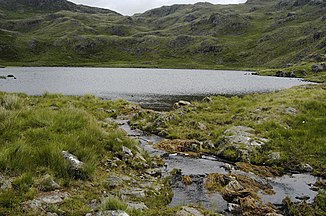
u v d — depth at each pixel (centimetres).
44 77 10575
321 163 1630
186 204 1130
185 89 7281
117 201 949
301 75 13925
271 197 1249
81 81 9181
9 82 8012
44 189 1027
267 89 7488
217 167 1585
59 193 1029
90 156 1327
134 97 5578
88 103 3198
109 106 3250
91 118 1878
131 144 1672
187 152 1833
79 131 1554
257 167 1595
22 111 1717
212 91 6875
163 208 1051
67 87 7119
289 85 8862
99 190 1116
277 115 2403
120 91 6594
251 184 1365
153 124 2416
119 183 1216
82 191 1084
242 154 1723
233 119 2523
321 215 1090
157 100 5166
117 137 1684
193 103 3331
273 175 1515
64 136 1409
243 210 1103
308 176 1509
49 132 1434
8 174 1067
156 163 1565
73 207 948
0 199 890
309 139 1928
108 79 10456
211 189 1285
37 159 1190
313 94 3067
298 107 2600
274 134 2000
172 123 2456
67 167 1180
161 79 11050
